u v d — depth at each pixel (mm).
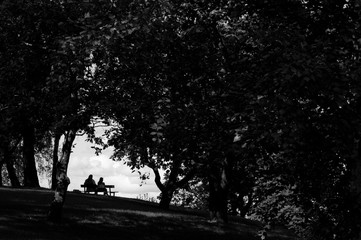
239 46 12820
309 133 8797
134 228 20766
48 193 27328
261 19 10852
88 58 14773
